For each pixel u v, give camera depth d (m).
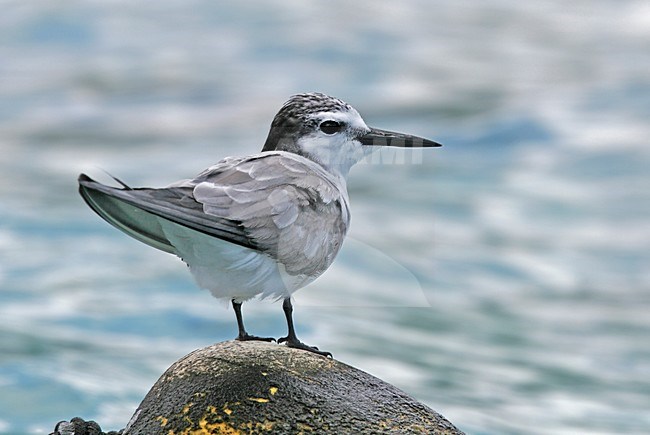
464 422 12.23
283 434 7.70
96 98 24.98
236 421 7.73
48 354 13.70
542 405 12.80
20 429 11.75
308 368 8.16
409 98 24.95
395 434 7.88
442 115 24.06
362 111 24.23
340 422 7.84
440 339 14.71
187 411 7.84
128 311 15.14
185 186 7.44
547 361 14.09
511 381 13.53
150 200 7.15
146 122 23.73
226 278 7.71
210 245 7.43
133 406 12.38
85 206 19.19
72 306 15.25
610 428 12.34
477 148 22.33
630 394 13.32
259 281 7.76
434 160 21.77
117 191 7.01
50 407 12.26
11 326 14.48
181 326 14.80
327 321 15.05
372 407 8.04
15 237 17.78
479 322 15.39
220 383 7.93
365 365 13.77
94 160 21.23
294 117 8.73
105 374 13.17
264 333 14.59
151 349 14.05
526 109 24.05
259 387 7.89
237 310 8.40
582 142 22.45
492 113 23.94
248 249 7.52
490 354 14.41
